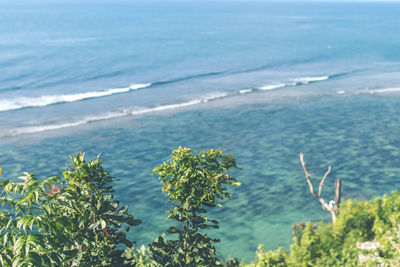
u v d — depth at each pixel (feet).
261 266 38.24
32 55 314.14
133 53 335.06
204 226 17.56
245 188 83.87
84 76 241.76
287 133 127.75
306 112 155.22
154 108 163.22
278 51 359.25
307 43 424.05
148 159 106.01
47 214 13.75
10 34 463.42
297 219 71.20
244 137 124.06
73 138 123.85
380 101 172.86
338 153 107.34
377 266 28.81
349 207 51.06
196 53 339.98
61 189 14.75
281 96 185.26
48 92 197.98
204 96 186.60
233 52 349.00
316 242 42.73
